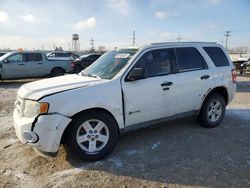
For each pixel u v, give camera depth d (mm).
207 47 5285
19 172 3561
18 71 13453
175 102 4625
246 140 4660
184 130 5172
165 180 3311
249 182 3238
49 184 3246
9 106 7723
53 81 4168
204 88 5008
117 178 3371
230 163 3746
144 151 4188
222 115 5469
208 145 4422
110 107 3846
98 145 3881
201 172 3492
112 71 4219
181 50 4820
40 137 3438
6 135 5023
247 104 7789
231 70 5539
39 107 3422
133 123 4191
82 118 3641
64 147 4262
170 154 4066
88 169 3604
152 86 4270
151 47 4461
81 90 3648
